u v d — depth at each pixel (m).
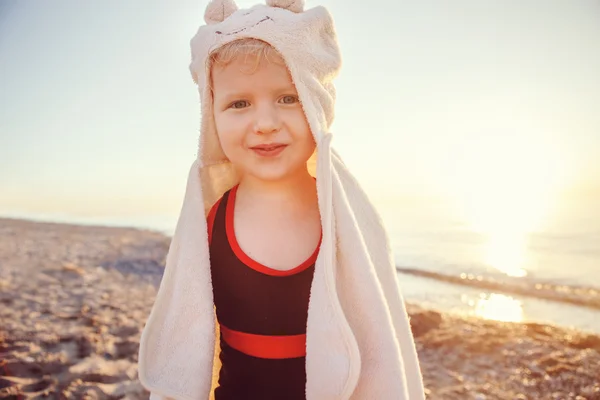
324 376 1.13
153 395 1.42
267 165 1.23
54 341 4.53
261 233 1.27
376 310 1.19
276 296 1.25
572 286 8.88
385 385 1.17
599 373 4.25
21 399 3.38
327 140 1.18
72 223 23.89
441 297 8.17
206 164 1.43
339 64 1.29
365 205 1.35
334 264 1.19
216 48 1.21
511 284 9.12
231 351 1.33
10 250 12.29
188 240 1.32
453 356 4.68
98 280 7.97
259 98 1.21
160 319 1.32
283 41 1.18
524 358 4.60
